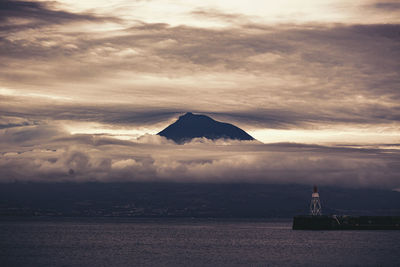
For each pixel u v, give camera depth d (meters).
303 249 162.50
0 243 187.62
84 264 123.62
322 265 122.06
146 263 125.50
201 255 144.50
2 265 122.50
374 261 129.38
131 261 129.38
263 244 185.88
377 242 189.38
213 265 122.00
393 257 138.38
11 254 146.25
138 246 176.38
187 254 147.25
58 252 152.38
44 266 120.69
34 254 146.38
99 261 129.38
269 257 139.12
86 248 167.00
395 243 184.50
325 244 182.00
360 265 122.12
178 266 120.19
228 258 136.50
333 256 141.12
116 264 123.69
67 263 125.62
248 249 163.75
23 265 122.50
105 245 180.25
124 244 185.75
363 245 176.12
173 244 187.00
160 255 144.25
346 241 194.25
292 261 129.62
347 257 138.38
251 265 122.19
